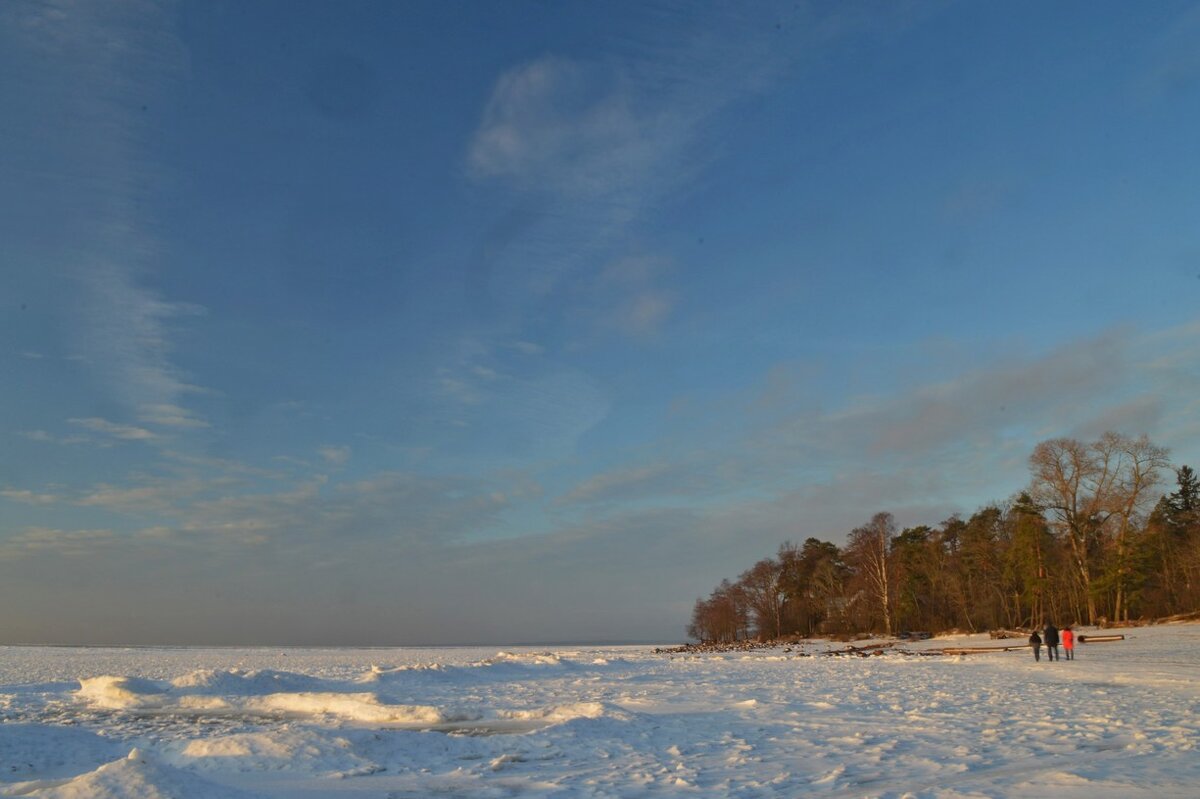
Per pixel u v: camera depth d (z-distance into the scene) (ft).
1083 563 228.63
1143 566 227.81
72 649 487.20
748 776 47.88
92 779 36.19
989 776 45.11
